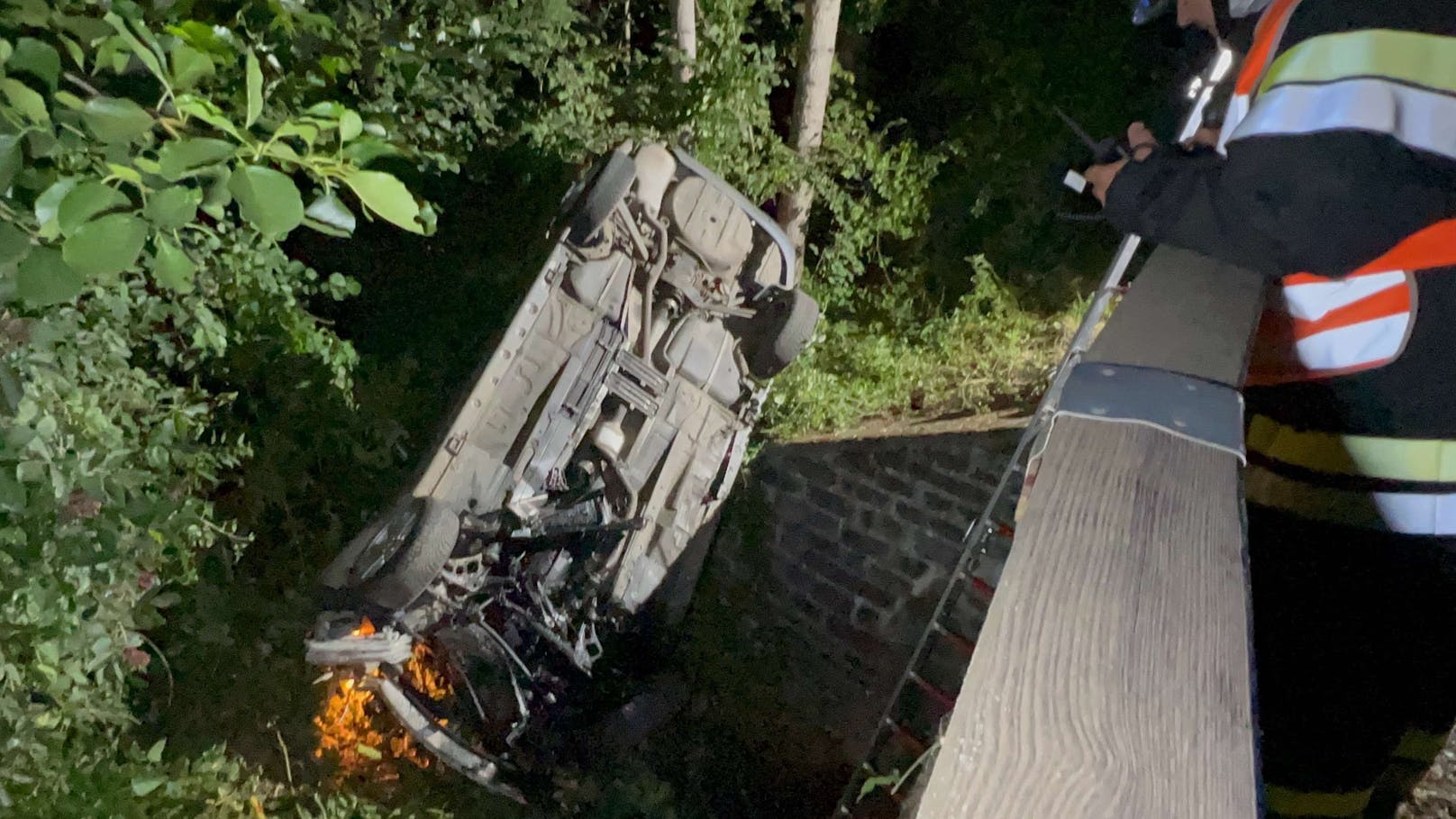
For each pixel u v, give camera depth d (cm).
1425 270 143
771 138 858
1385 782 201
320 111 159
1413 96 118
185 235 473
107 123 148
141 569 434
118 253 138
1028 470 143
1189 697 91
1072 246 921
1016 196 948
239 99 195
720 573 733
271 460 596
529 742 579
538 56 765
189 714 490
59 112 157
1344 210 121
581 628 577
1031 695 91
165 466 455
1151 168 148
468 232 778
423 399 709
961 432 629
